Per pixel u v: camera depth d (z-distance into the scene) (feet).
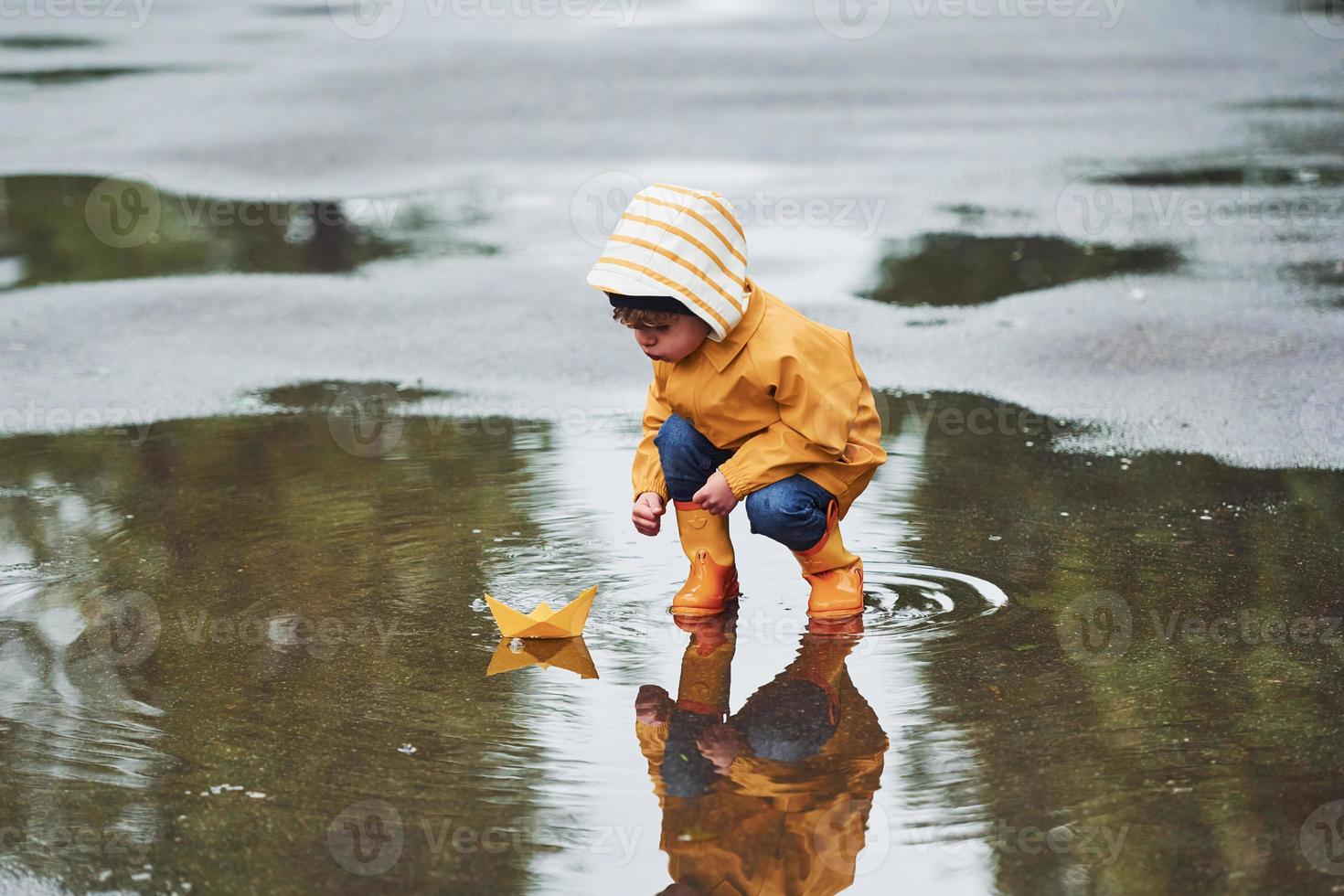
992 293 25.17
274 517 15.24
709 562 12.62
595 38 60.95
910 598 12.78
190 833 8.96
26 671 11.45
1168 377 20.20
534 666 11.46
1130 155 36.17
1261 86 45.57
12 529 14.97
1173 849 8.64
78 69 52.42
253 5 73.82
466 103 45.06
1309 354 20.95
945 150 37.14
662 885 8.32
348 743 10.11
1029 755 9.80
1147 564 13.51
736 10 71.36
